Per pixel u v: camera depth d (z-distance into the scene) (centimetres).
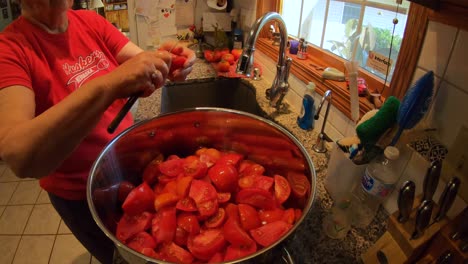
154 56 65
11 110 58
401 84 71
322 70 111
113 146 68
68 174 85
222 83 153
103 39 95
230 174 72
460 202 58
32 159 53
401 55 69
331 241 71
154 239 61
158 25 180
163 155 87
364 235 72
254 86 142
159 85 65
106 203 66
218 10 183
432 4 56
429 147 62
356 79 83
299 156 68
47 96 76
